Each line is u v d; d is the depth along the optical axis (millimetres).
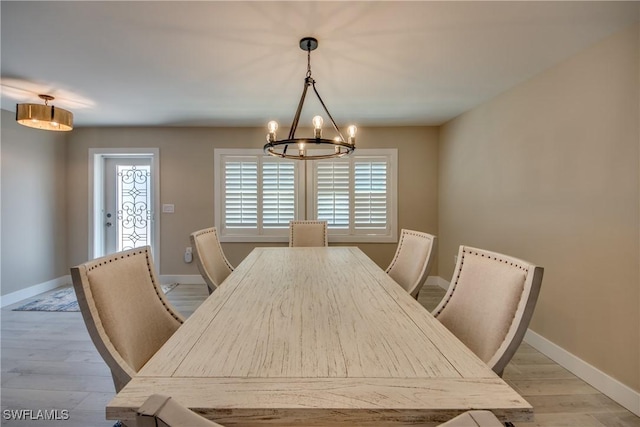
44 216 3904
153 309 1322
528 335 2531
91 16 1705
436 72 2447
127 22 1766
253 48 2070
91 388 1921
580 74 2072
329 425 654
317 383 729
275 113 3572
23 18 1717
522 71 2410
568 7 1631
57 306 3361
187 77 2545
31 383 1971
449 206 3965
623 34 1798
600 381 1913
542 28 1825
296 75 2510
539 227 2434
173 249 4273
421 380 745
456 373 777
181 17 1723
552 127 2305
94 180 4234
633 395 1728
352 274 1842
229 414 644
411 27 1825
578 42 1964
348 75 2514
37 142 3807
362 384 727
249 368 790
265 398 672
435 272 4301
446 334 1010
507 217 2822
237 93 2908
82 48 2064
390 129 4262
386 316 1166
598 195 1940
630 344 1752
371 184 4277
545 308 2359
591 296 1985
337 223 4297
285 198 4289
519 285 1090
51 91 2848
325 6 1629
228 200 4273
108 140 4215
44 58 2209
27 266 3672
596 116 1955
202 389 701
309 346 917
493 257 1282
